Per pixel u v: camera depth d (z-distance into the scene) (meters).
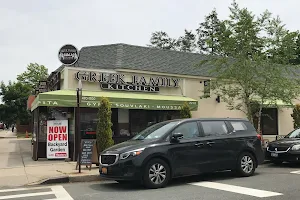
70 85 15.18
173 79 17.86
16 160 14.20
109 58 18.00
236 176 9.96
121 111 16.39
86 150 11.22
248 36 15.48
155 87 17.33
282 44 15.59
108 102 13.23
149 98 15.73
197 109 17.33
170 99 16.52
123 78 16.56
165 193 7.60
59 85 15.95
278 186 8.18
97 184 9.33
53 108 14.87
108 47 19.08
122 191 8.06
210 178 9.70
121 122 16.31
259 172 10.77
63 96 13.52
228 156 9.50
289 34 15.62
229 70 15.54
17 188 8.92
